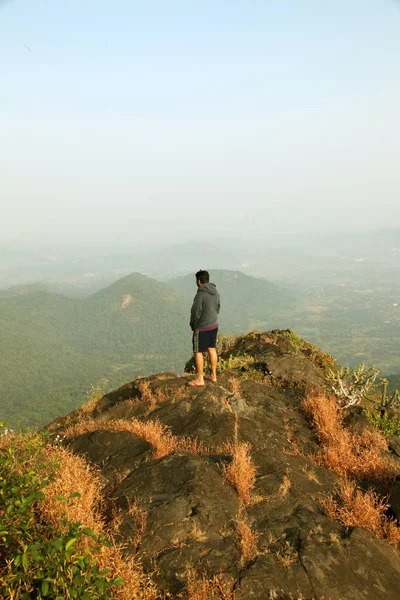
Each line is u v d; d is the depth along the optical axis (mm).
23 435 5012
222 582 3459
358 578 3621
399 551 4141
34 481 3779
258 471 5363
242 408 7301
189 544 3920
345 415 7820
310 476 5352
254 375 10094
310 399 8133
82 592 2869
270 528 4199
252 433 6434
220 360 11383
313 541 3965
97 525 4008
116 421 7316
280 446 6301
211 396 7547
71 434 7223
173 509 4297
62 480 4410
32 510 3713
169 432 6469
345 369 8789
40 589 2887
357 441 6676
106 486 5070
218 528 4145
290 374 9938
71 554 3043
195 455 5539
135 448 5957
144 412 7809
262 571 3576
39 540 3270
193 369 12406
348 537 4070
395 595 3535
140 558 3740
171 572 3604
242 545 3873
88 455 5996
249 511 4484
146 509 4375
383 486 5387
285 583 3484
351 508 4648
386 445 6801
